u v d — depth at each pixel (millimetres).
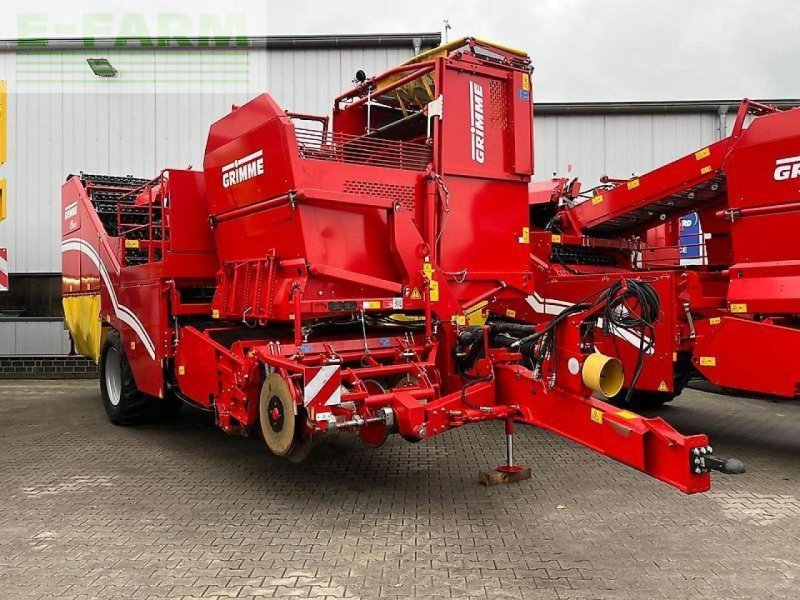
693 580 3387
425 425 4355
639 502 4617
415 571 3512
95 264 7816
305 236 4723
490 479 5023
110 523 4293
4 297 12102
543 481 5121
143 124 12172
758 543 3875
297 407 4316
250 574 3492
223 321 6070
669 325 6156
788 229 5402
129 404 7105
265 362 4641
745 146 5672
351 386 4598
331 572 3506
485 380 4891
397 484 5086
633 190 7578
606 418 4070
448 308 5359
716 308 6156
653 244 9539
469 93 5699
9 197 12094
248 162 5203
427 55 5926
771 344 5508
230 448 6352
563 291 7484
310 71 12250
